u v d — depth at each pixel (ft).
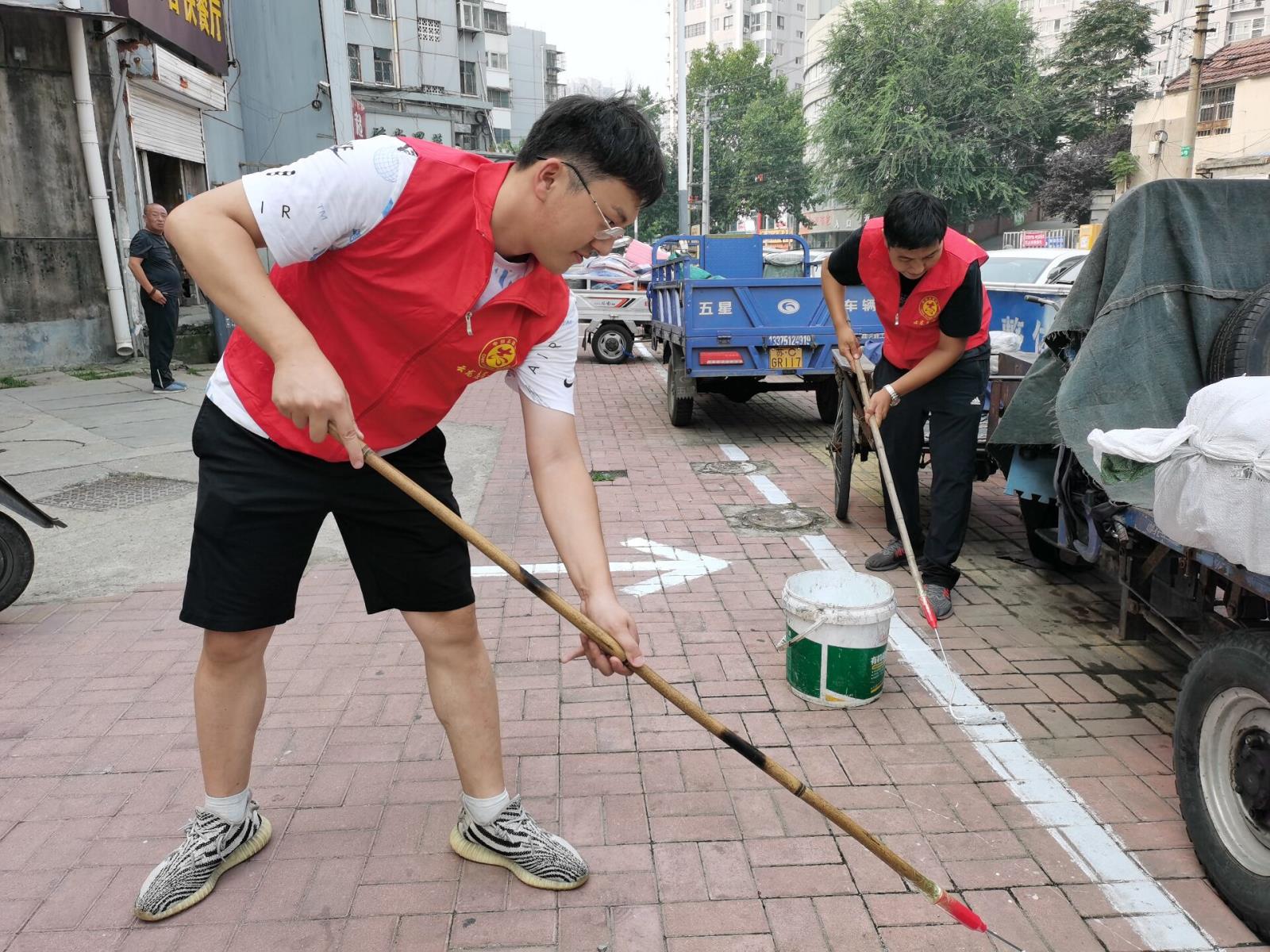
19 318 34.35
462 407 32.01
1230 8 171.22
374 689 11.41
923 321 13.12
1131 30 126.41
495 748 7.93
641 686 11.53
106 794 9.30
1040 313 24.79
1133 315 10.84
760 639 13.00
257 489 6.72
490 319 6.39
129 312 37.17
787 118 193.88
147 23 35.01
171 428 26.00
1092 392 10.66
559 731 10.46
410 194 5.85
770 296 25.59
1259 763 7.18
